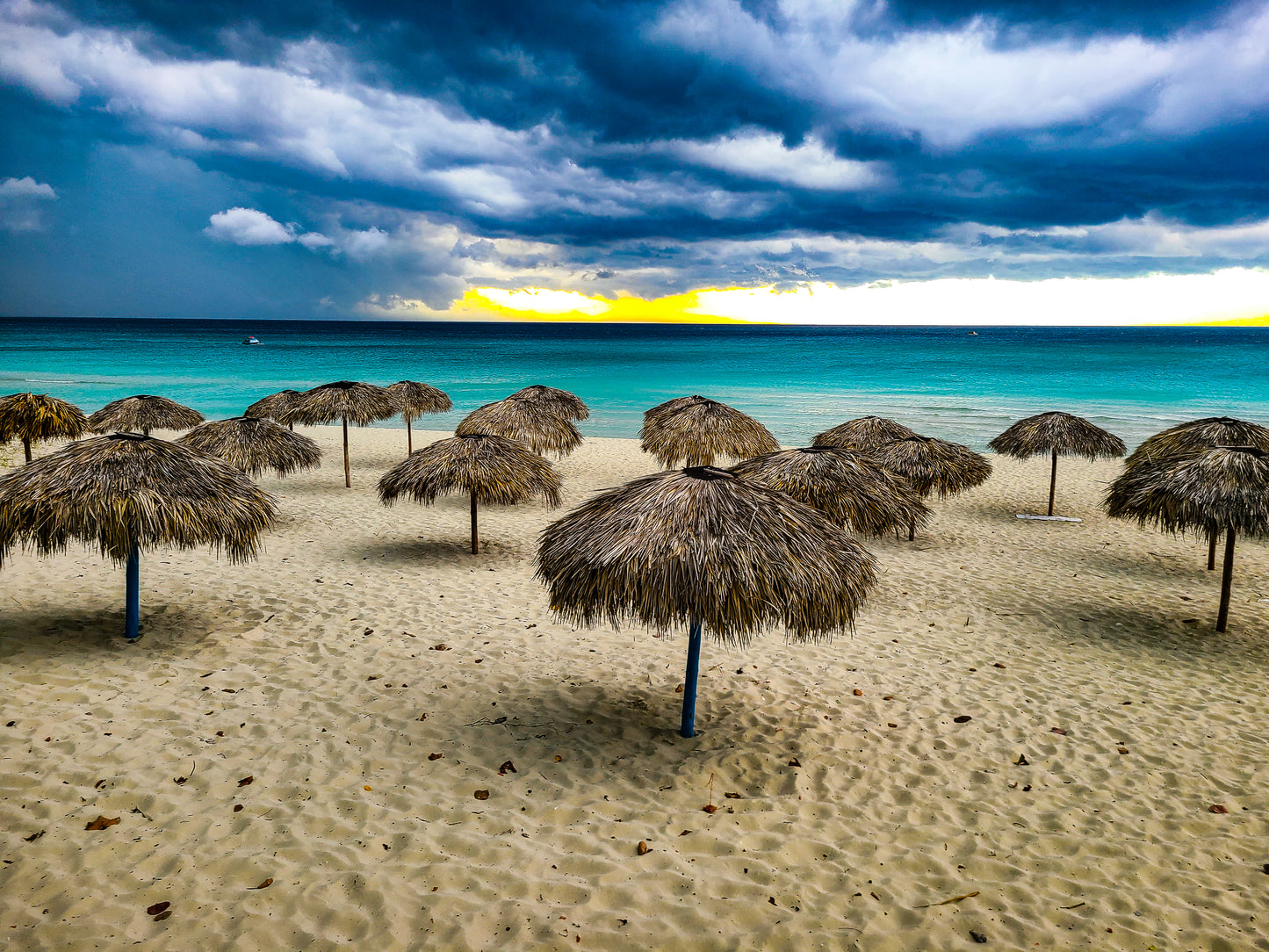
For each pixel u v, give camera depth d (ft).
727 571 14.52
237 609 25.14
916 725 18.81
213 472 21.59
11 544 19.07
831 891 12.64
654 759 16.84
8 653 20.62
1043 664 22.84
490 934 11.43
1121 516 27.22
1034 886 12.91
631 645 23.56
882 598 28.84
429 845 13.43
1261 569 33.24
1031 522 42.09
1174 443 36.88
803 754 17.22
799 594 14.92
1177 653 23.85
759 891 12.59
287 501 43.11
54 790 14.52
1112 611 27.71
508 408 45.42
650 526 15.21
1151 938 11.76
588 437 77.30
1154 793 15.87
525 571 31.04
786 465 24.59
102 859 12.67
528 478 31.91
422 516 40.40
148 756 15.93
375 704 18.89
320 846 13.29
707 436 42.68
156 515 19.44
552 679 20.90
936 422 88.02
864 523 23.90
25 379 126.72
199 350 223.92
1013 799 15.57
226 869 12.57
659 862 13.24
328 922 11.52
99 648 21.40
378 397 48.39
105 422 46.98
